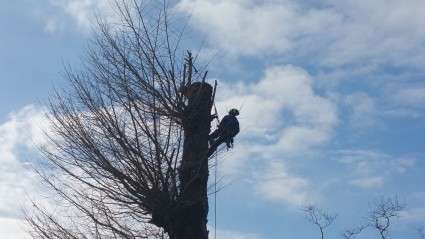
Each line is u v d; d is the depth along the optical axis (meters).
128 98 14.55
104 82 15.02
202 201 14.10
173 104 14.62
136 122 14.38
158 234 14.46
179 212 14.00
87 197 14.62
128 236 14.38
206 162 14.51
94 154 14.44
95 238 14.44
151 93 14.62
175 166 14.26
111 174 14.36
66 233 14.60
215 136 14.84
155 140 14.14
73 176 14.77
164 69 14.82
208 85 15.02
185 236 13.85
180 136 14.46
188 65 14.94
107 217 14.44
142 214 14.40
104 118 14.49
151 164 14.12
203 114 14.75
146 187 14.04
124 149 14.16
